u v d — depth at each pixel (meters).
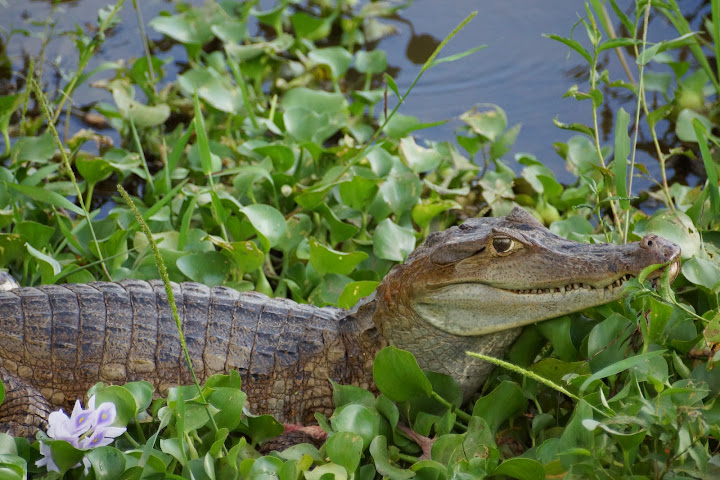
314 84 10.69
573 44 6.23
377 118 9.91
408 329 5.28
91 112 10.09
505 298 5.00
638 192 8.64
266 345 5.60
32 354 5.51
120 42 11.27
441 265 5.06
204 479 4.59
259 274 6.88
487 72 10.63
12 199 7.14
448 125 9.75
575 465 4.20
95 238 6.59
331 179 7.71
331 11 11.76
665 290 4.62
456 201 8.40
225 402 4.88
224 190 8.09
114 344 5.55
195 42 9.98
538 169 8.12
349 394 5.20
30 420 5.41
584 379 4.63
